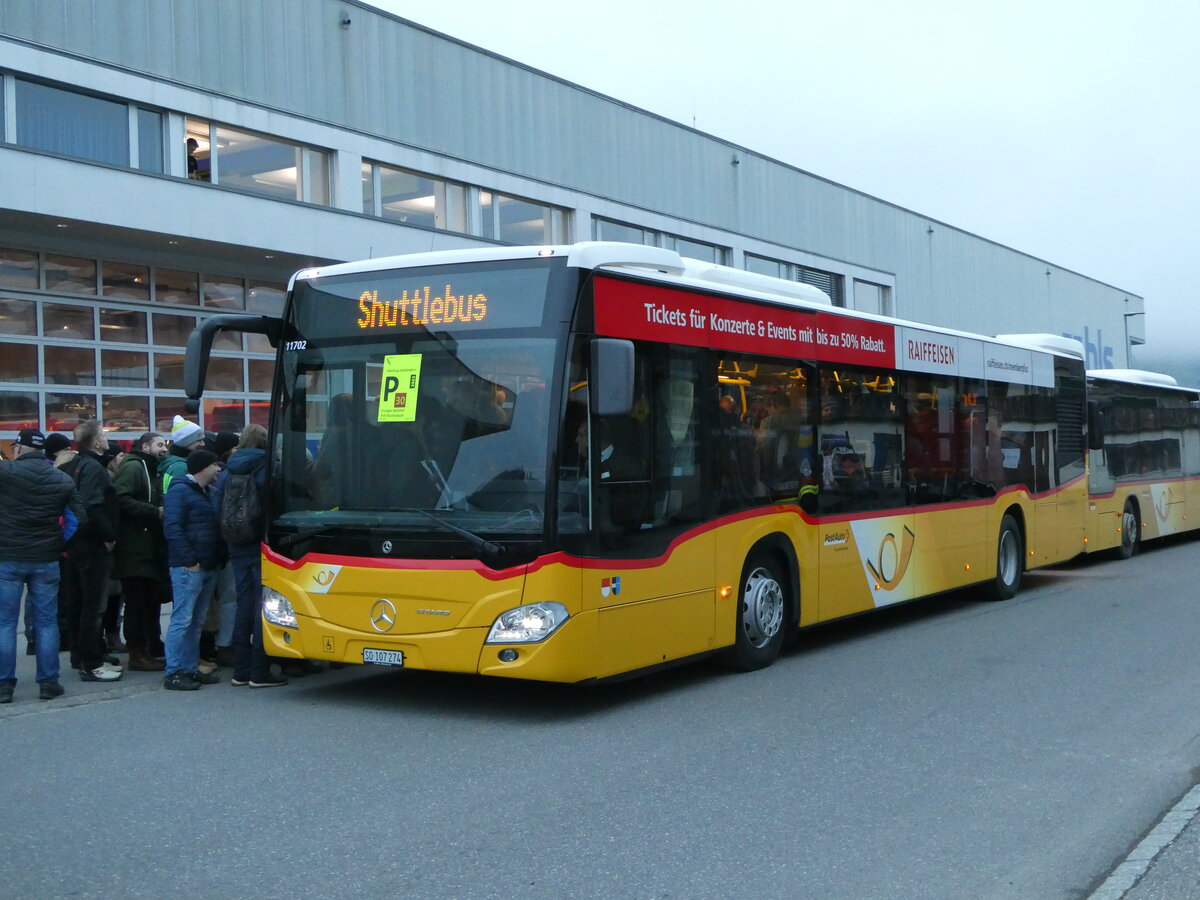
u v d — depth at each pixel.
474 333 7.88
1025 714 7.95
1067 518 15.91
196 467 8.89
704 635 8.82
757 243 33.25
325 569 8.07
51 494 8.47
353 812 5.83
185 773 6.56
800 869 5.01
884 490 11.36
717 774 6.52
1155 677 9.15
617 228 28.83
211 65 20.33
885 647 10.80
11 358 18.30
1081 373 16.66
